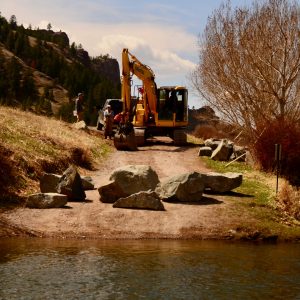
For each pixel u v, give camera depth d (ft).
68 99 586.45
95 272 37.83
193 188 65.10
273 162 90.99
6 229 51.78
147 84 121.90
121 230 53.93
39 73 634.02
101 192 63.57
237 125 114.93
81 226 54.19
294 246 52.54
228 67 114.52
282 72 106.01
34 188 67.41
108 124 123.75
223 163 98.78
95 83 613.52
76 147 91.40
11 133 83.66
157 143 127.54
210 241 53.01
